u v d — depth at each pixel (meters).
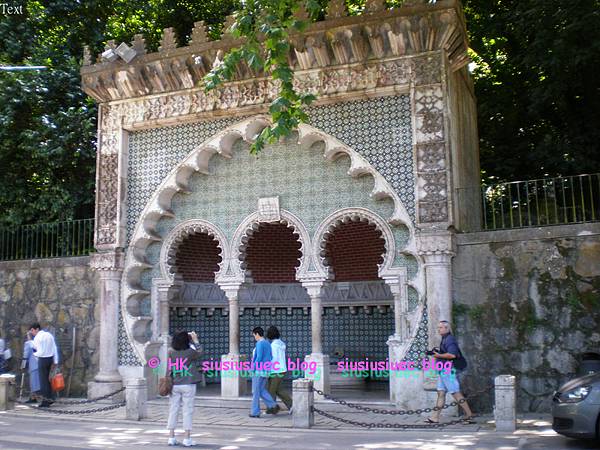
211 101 13.20
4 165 17.47
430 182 11.46
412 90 11.73
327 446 8.23
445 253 11.22
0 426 10.38
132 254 13.55
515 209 14.46
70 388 13.91
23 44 19.81
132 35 20.62
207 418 11.05
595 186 15.74
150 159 13.83
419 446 8.12
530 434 8.84
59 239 17.09
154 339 13.50
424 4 11.41
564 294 10.71
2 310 15.04
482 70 19.23
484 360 11.02
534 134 18.12
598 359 10.16
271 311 16.03
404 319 11.55
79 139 17.55
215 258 15.84
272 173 13.09
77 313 14.22
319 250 12.45
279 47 10.22
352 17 11.80
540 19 15.17
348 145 12.28
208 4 20.91
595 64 15.60
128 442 8.74
